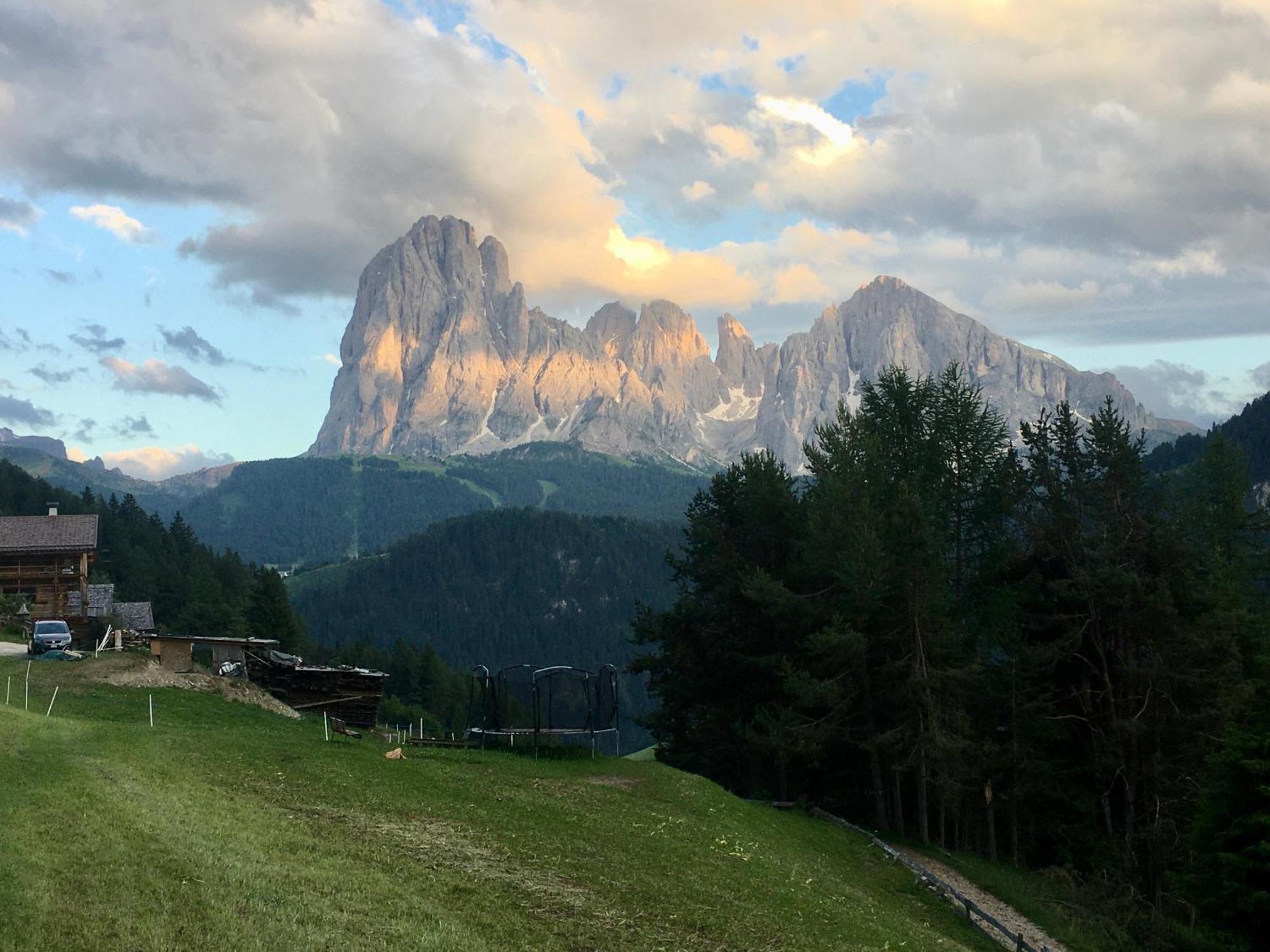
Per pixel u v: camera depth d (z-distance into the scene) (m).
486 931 21.67
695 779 45.19
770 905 29.28
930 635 50.84
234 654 51.34
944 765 49.41
